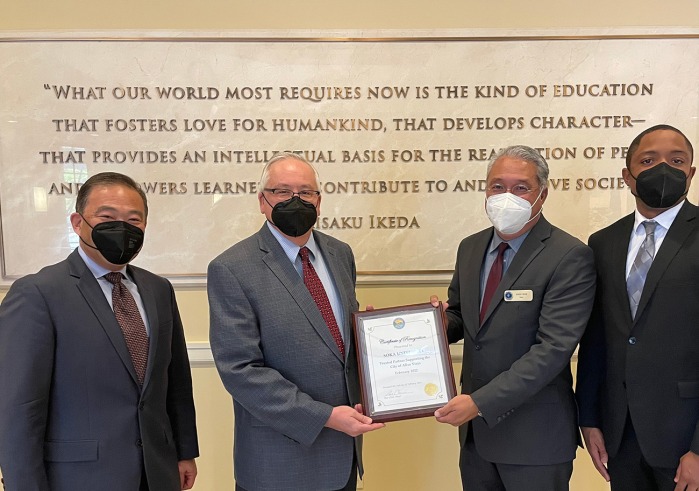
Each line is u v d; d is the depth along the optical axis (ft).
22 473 4.06
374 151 7.84
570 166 7.93
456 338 6.00
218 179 7.81
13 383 4.09
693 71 7.83
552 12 7.80
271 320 4.85
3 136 7.63
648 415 4.91
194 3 7.64
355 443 5.16
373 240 7.93
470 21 7.78
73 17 7.61
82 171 7.73
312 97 7.74
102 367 4.41
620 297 5.15
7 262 7.76
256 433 4.96
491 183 5.35
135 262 7.83
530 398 5.12
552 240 5.29
